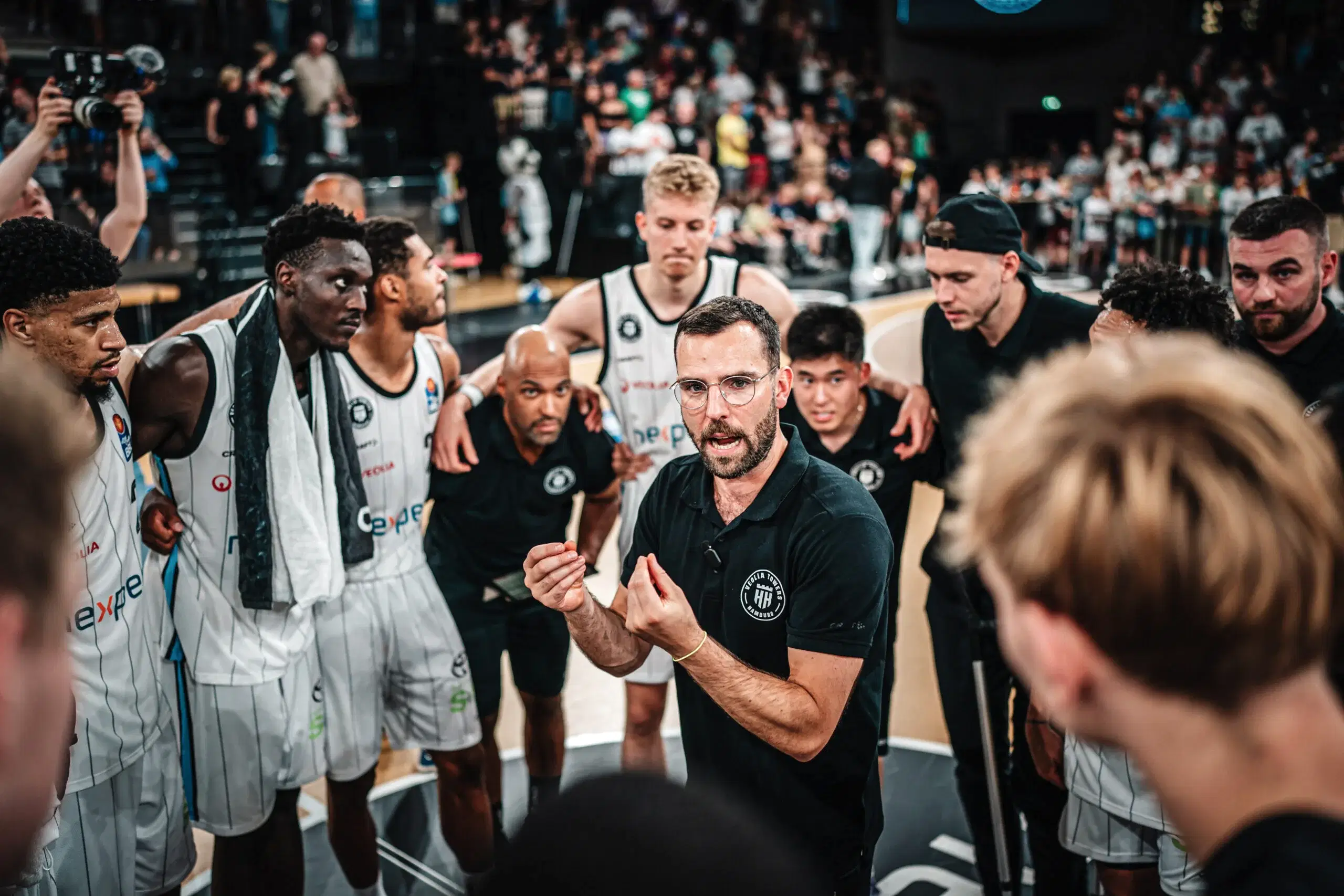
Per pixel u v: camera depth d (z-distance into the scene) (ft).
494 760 10.85
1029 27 65.67
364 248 8.04
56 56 10.77
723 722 6.61
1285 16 62.54
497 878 2.38
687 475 6.88
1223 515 2.39
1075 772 7.73
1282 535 2.39
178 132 43.62
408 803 11.39
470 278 48.78
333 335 7.96
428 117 50.60
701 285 11.05
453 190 44.78
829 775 6.58
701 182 10.11
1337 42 60.13
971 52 67.41
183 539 8.11
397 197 38.78
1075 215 51.03
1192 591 2.39
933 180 54.85
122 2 41.98
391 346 9.22
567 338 11.37
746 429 6.13
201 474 7.97
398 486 9.43
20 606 2.43
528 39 50.60
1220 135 51.65
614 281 11.18
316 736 8.75
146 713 7.52
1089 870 9.95
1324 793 2.48
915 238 52.65
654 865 2.30
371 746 9.28
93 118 10.63
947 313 9.23
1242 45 63.72
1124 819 7.56
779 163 51.90
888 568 6.21
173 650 8.18
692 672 5.82
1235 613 2.38
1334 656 3.87
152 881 7.98
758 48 62.13
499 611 10.61
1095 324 7.93
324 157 38.04
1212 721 2.53
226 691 8.11
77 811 7.13
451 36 51.39
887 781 11.52
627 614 6.36
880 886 9.70
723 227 46.91
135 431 7.72
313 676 8.76
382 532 9.39
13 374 2.54
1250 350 8.65
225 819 8.23
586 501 11.26
